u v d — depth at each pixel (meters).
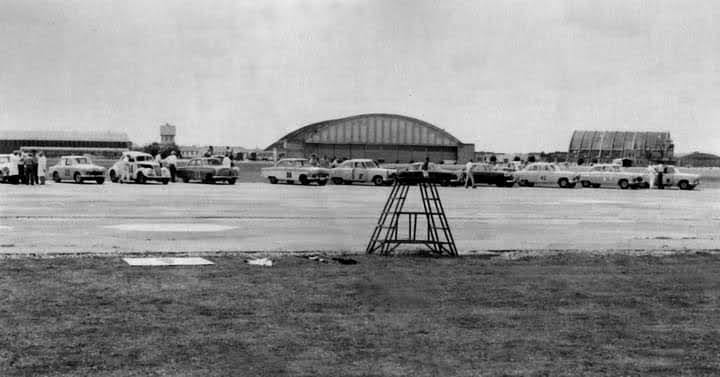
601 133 89.00
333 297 8.51
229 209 23.45
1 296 8.27
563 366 5.75
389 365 5.71
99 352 5.96
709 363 5.88
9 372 5.37
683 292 9.18
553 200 32.97
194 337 6.51
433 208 25.34
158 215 20.56
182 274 9.98
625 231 18.03
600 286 9.56
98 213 20.84
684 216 23.53
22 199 27.23
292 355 5.96
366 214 22.17
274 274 10.12
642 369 5.69
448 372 5.54
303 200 29.39
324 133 78.31
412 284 9.49
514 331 6.93
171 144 103.44
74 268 10.37
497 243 14.88
